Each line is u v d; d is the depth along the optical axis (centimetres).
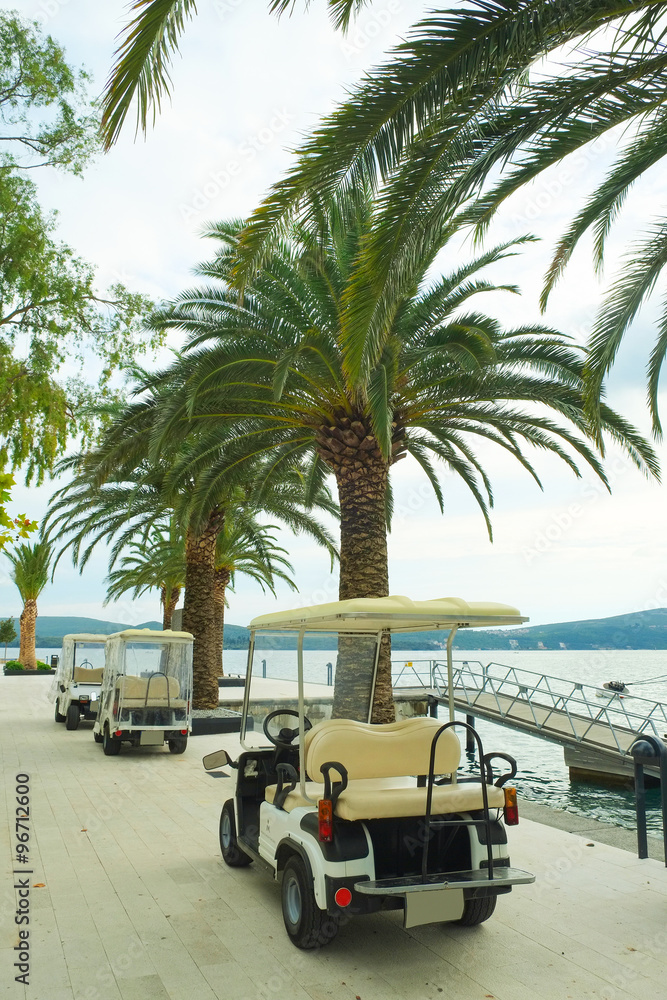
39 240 1282
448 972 397
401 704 1883
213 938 442
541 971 398
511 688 2912
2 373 1242
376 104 552
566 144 619
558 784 1437
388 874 434
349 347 639
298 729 541
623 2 509
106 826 727
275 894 524
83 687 1536
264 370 1051
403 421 1158
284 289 1009
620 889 536
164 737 1205
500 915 484
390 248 605
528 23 514
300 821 443
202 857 619
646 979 388
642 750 561
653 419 784
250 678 611
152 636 1220
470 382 1074
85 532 1948
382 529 1108
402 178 589
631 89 582
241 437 1264
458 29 523
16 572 4075
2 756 1175
